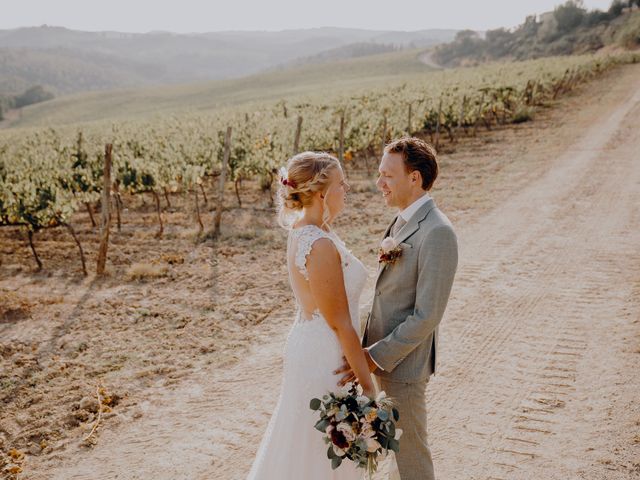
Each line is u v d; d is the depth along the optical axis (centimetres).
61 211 850
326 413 240
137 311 660
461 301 635
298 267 246
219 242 955
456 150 1741
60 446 409
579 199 1083
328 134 1526
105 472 376
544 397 434
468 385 458
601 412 408
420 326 245
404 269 255
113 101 9319
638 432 380
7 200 862
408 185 259
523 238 866
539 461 360
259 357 531
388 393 268
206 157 1274
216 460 383
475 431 396
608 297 623
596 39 11025
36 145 1919
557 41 12000
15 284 792
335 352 260
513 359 497
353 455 233
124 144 1494
